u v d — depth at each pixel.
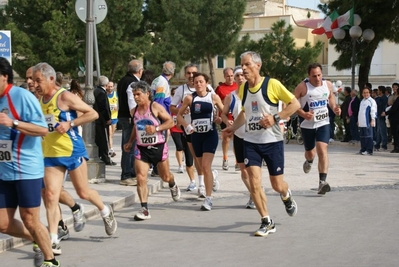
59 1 55.47
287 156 22.34
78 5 14.93
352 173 17.34
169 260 8.43
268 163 9.80
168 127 11.21
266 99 9.46
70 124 8.77
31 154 7.15
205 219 11.25
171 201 13.28
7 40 14.04
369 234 9.74
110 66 53.16
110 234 9.72
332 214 11.39
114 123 21.78
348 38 33.56
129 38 53.22
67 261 8.51
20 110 7.01
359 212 11.55
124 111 14.45
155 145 11.29
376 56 61.97
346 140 28.45
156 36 56.12
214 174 14.26
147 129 11.07
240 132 11.40
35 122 7.04
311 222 10.71
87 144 14.98
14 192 7.26
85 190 9.27
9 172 7.09
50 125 8.80
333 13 31.61
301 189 14.39
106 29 49.16
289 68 41.06
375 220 10.81
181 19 43.06
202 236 9.88
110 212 9.63
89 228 10.64
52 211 8.81
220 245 9.23
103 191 13.64
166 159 11.72
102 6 16.11
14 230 7.47
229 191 14.38
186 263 8.24
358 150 25.36
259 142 9.65
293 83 41.25
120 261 8.45
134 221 11.22
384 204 12.35
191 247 9.16
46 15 55.59
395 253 8.55
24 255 8.88
